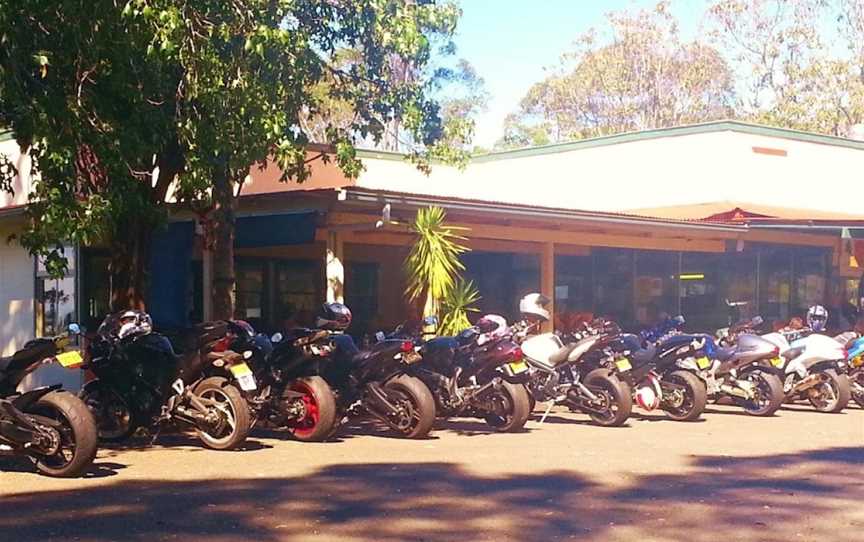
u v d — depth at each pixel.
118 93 10.70
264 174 18.06
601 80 44.31
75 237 9.80
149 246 13.66
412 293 14.55
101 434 10.73
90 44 9.83
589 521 7.26
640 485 8.62
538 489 8.41
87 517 7.29
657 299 21.52
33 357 9.17
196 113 10.73
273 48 10.66
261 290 18.97
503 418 11.93
